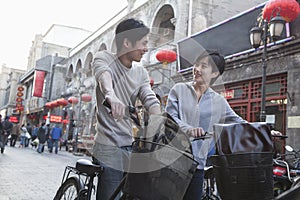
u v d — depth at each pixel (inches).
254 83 428.1
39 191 246.8
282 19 313.0
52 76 1454.2
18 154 604.1
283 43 381.1
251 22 410.6
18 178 302.2
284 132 384.8
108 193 99.1
